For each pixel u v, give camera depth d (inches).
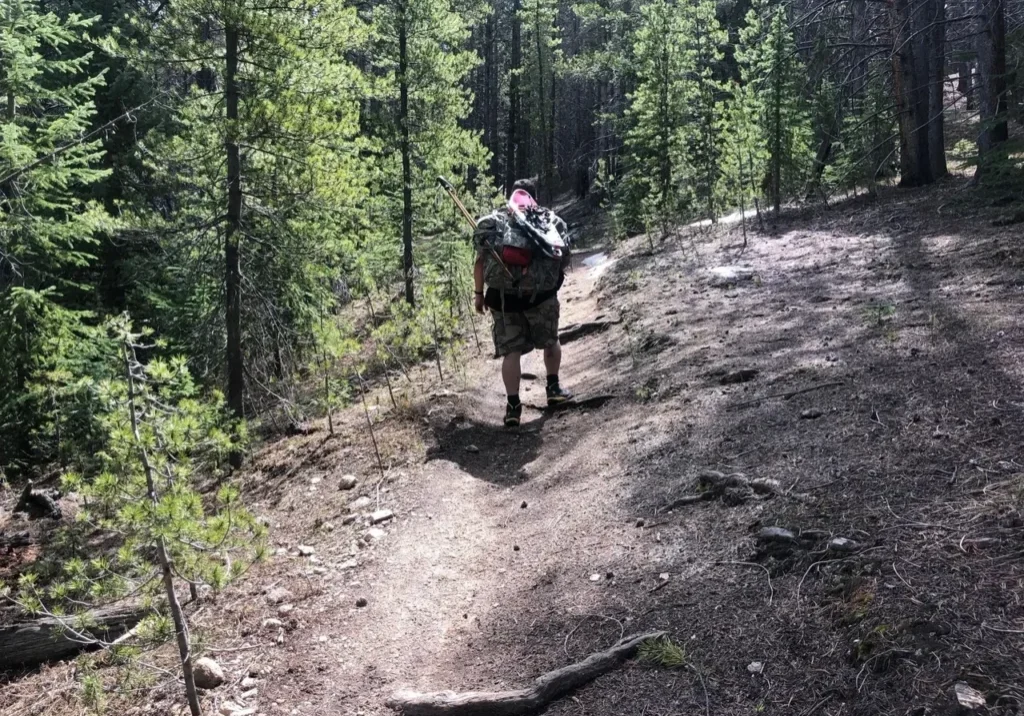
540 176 1809.8
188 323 402.0
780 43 606.2
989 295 255.3
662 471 185.5
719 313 324.8
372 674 136.9
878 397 186.4
